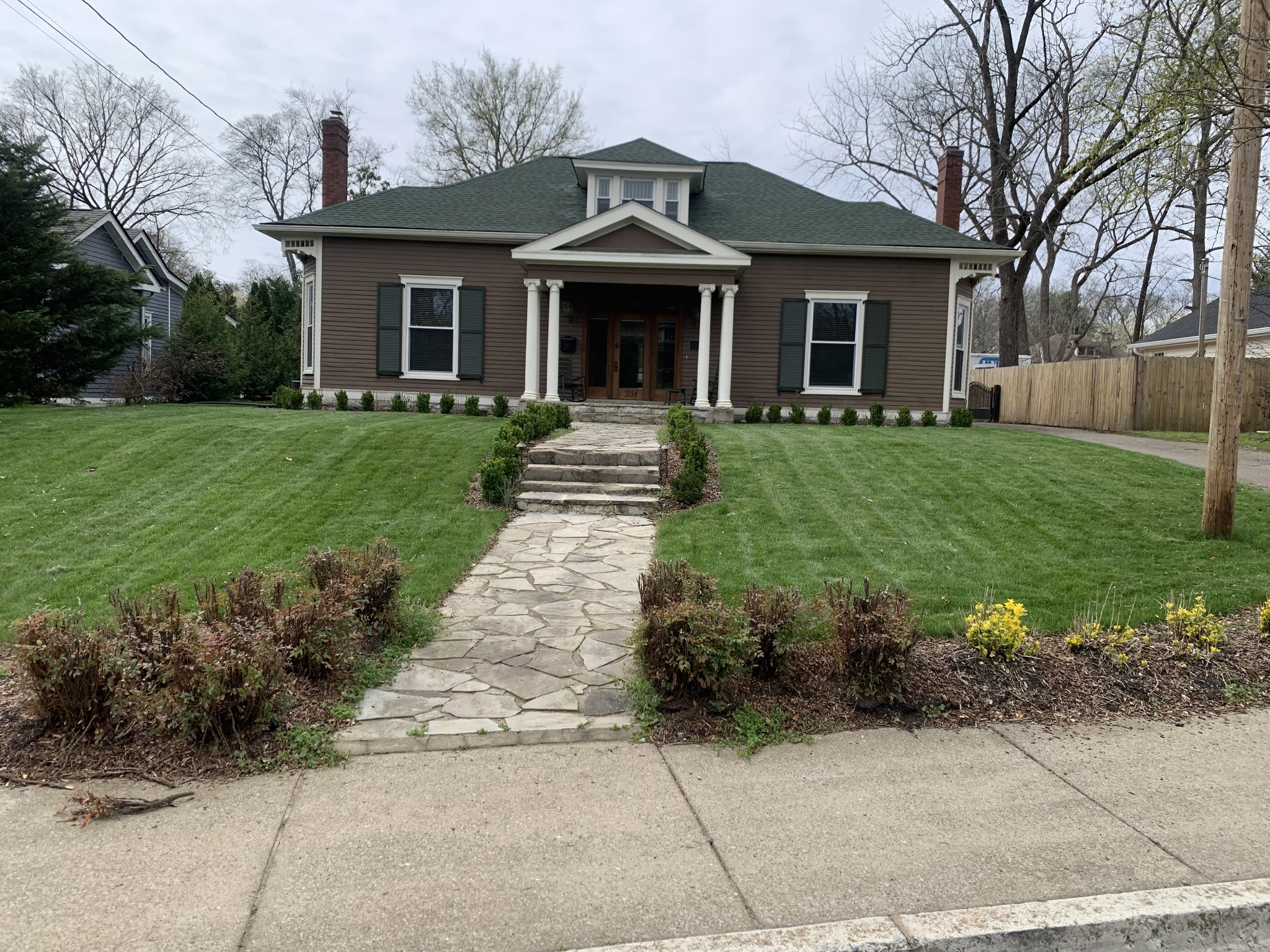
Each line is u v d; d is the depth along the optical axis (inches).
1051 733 161.9
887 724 164.9
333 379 669.9
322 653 173.6
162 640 159.6
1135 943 104.9
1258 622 217.2
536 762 146.5
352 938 98.5
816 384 679.1
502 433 421.4
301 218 661.9
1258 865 117.1
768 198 745.0
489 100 1499.8
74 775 139.6
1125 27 454.6
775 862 116.5
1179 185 342.0
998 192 1006.4
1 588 237.1
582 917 103.4
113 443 411.5
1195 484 376.2
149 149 1658.5
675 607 170.9
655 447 431.2
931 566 267.9
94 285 623.2
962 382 711.7
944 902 107.7
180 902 104.9
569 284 676.7
